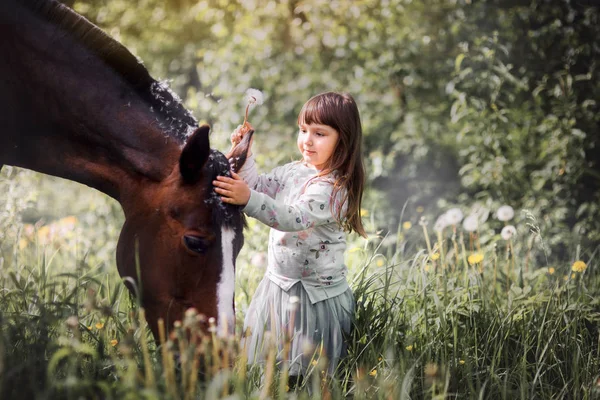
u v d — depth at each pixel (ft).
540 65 21.58
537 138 21.03
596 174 19.74
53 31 10.28
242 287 12.10
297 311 10.34
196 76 36.42
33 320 9.00
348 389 10.00
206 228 8.87
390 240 18.15
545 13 21.47
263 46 27.89
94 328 10.53
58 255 15.48
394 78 26.05
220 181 9.02
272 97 28.66
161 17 35.91
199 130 8.65
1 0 10.24
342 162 10.56
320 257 10.44
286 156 21.15
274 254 10.57
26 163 10.77
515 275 13.91
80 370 8.71
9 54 10.35
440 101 26.18
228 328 8.84
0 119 10.57
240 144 10.11
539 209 19.49
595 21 20.80
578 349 10.24
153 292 9.09
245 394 8.37
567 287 12.49
